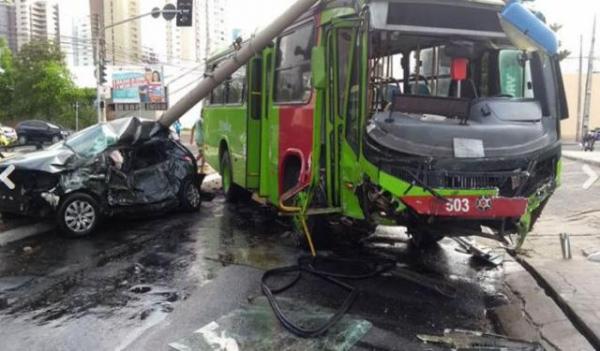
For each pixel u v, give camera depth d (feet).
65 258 25.50
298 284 21.45
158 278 22.43
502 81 22.53
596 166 65.62
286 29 28.37
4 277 22.58
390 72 22.98
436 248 26.99
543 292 20.44
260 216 35.70
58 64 168.96
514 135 20.07
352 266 23.77
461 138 19.53
